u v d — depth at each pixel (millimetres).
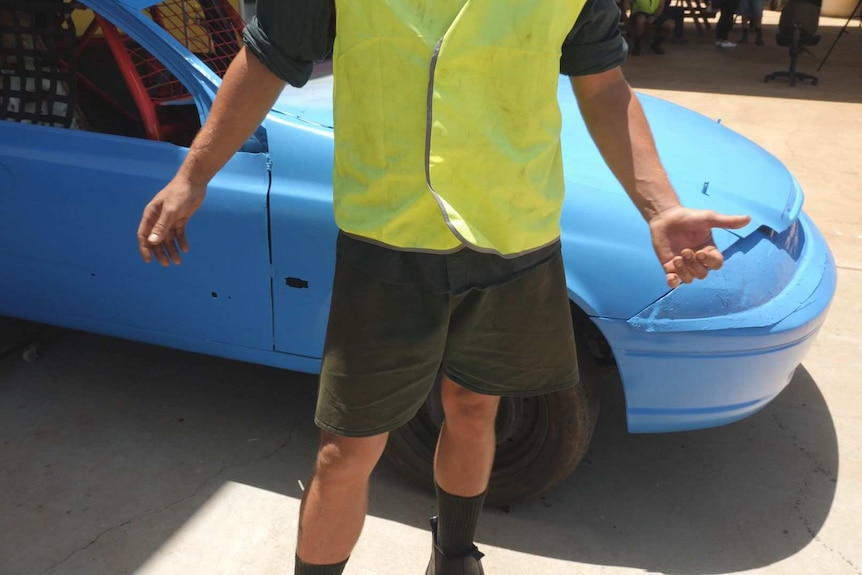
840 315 3816
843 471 2768
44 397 3037
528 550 2369
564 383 1756
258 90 1495
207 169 1546
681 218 1480
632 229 2191
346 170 1511
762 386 2311
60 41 2785
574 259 2180
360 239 1509
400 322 1538
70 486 2580
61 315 2789
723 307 2174
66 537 2365
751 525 2510
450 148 1373
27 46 2725
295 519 2465
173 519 2451
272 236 2324
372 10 1348
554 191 1565
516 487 2436
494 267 1528
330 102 2543
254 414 2977
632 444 2885
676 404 2270
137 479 2621
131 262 2553
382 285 1516
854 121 7773
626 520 2514
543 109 1456
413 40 1335
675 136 2777
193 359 3320
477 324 1607
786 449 2877
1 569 2240
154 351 3371
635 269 2168
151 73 2791
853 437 2949
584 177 2289
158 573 2244
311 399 3080
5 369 3211
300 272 2336
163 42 2387
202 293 2496
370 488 2596
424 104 1359
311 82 2816
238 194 2328
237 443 2812
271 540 2379
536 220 1525
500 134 1407
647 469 2760
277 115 2355
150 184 2434
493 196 1434
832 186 5719
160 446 2785
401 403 1620
